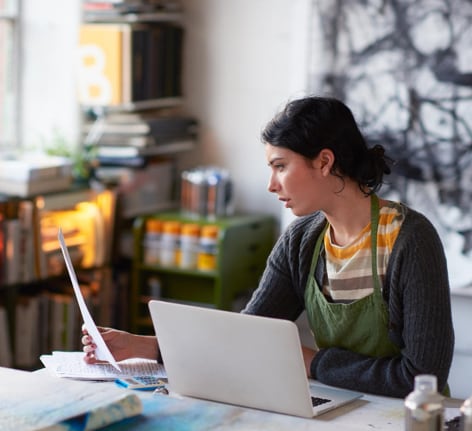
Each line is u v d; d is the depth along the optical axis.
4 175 4.21
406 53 4.10
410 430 1.73
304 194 2.22
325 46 4.21
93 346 2.39
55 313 4.40
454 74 4.03
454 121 4.05
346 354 2.28
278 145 2.21
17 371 2.14
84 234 4.55
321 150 2.19
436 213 4.11
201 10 4.88
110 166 4.72
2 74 4.74
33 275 4.27
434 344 2.14
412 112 4.11
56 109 4.74
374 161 2.24
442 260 2.19
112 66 4.57
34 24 4.72
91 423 1.76
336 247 2.28
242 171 4.89
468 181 4.04
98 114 4.76
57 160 4.42
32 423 1.77
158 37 4.74
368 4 4.13
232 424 1.88
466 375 3.47
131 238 4.78
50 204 4.32
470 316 3.53
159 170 4.86
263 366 2.02
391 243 2.20
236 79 4.84
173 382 2.18
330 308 2.28
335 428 1.90
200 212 4.65
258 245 4.71
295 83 4.30
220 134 4.92
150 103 4.75
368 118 4.19
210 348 2.08
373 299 2.23
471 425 1.73
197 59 4.92
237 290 4.59
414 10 4.07
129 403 1.84
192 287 4.73
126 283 4.79
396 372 2.18
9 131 4.79
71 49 4.68
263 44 4.75
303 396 1.99
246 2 4.77
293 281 2.40
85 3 4.64
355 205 2.24
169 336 2.14
